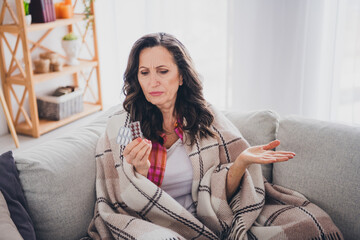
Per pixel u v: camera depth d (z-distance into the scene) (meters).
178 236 1.09
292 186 1.30
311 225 1.14
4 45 2.86
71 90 3.24
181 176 1.32
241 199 1.24
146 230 1.09
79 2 3.39
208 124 1.36
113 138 1.34
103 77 3.72
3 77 2.88
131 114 1.34
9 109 2.97
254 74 2.99
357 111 2.69
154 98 1.26
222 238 1.25
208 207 1.24
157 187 1.19
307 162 1.28
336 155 1.23
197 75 1.32
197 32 3.21
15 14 2.88
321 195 1.23
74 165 1.28
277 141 1.20
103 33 3.57
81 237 1.26
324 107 2.85
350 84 2.69
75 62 3.21
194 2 3.14
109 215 1.19
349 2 2.54
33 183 1.18
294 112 2.91
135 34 3.46
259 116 1.44
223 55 3.21
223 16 3.10
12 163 1.19
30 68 2.72
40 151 1.28
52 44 3.24
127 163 1.22
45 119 3.15
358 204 1.16
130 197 1.21
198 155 1.32
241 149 1.36
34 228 1.19
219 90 3.33
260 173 1.30
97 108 3.47
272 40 2.84
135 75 1.31
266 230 1.16
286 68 2.85
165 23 3.24
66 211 1.21
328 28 2.66
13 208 1.10
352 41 2.60
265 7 2.79
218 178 1.27
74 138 1.38
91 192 1.30
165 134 1.37
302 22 2.69
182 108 1.35
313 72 2.77
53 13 2.88
